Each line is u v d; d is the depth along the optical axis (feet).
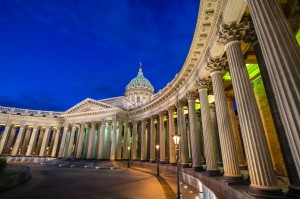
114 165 130.62
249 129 30.12
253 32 35.83
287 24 21.97
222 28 37.83
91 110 169.89
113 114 157.99
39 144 201.87
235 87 34.12
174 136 35.06
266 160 27.81
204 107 59.11
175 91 91.97
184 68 72.13
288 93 19.15
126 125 162.30
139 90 246.27
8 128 185.16
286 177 42.50
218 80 47.80
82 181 65.00
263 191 26.30
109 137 158.92
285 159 27.58
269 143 51.01
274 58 20.89
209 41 49.26
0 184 48.34
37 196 42.24
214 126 81.20
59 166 141.28
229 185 35.53
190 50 60.85
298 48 20.62
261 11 23.12
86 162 146.61
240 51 35.99
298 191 24.40
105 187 52.95
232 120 67.51
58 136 193.16
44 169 114.32
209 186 47.57
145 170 105.60
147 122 159.12
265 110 52.39
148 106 130.11
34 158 177.27
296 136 18.13
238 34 36.88
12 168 91.15
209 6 42.16
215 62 49.14
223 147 41.27
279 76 20.17
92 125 168.35
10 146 190.70
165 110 109.29
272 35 21.54
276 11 22.48
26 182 63.16
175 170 81.87
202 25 47.52
